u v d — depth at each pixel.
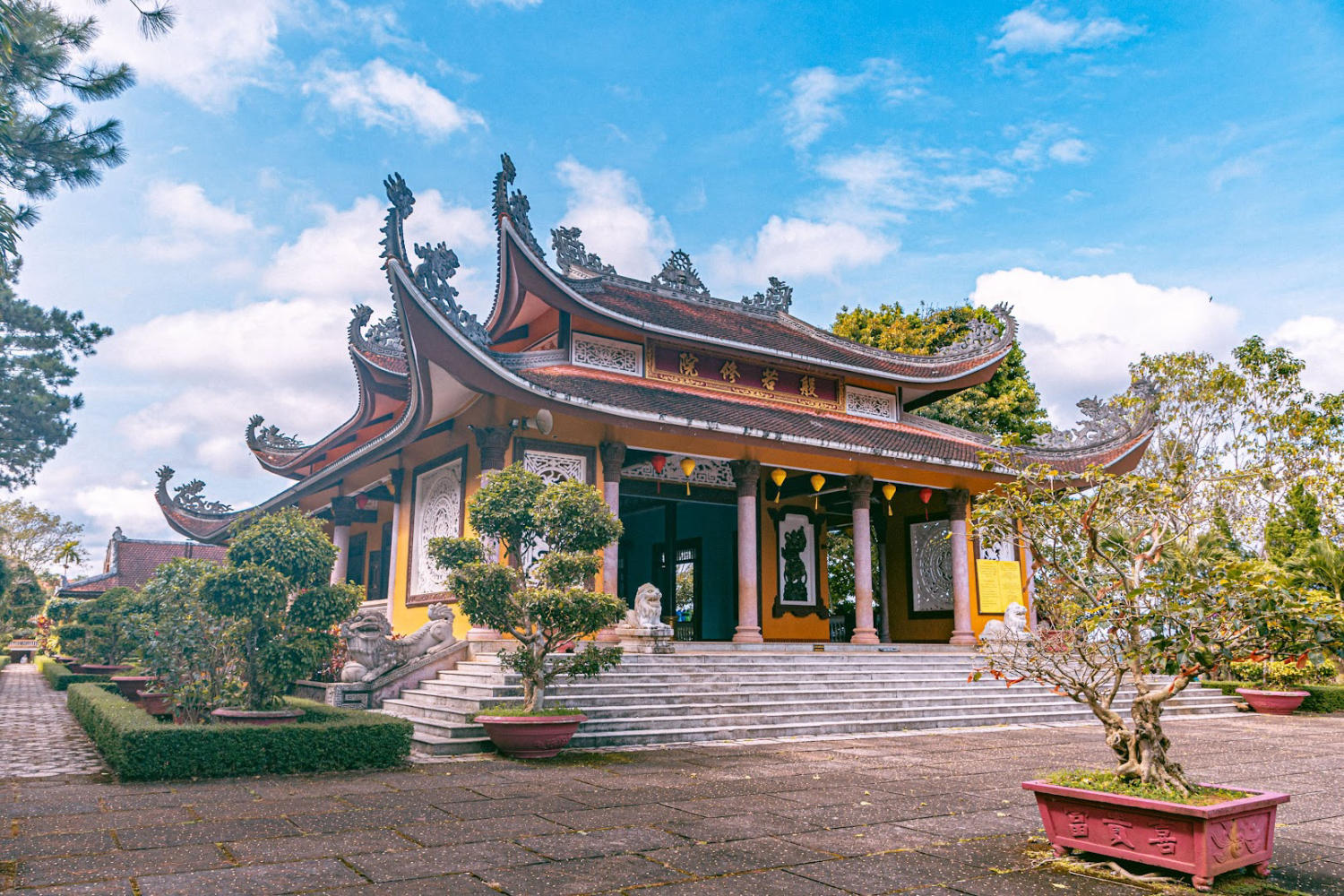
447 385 15.45
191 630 11.87
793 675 16.05
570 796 8.62
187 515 28.80
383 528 25.16
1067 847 6.41
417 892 5.46
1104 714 6.82
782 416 19.97
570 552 12.11
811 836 7.04
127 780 9.27
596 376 18.28
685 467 18.23
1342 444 24.44
